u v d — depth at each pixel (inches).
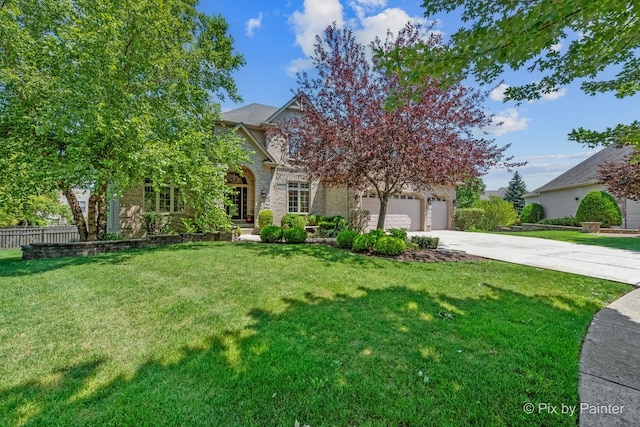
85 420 84.2
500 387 95.7
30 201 384.2
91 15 316.8
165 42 383.6
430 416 84.0
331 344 124.3
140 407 88.9
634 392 93.0
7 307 168.2
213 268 255.9
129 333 136.5
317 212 683.4
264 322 147.0
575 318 154.3
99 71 310.8
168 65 395.5
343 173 373.7
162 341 128.7
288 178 644.7
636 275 251.6
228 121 589.6
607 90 170.6
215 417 84.7
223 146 445.7
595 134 180.5
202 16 455.2
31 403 91.1
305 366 108.3
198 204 435.8
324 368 107.1
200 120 455.5
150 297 184.2
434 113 330.6
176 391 95.9
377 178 387.9
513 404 88.3
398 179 374.0
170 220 508.4
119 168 311.6
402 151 321.7
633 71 150.0
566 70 144.0
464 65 116.2
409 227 739.4
